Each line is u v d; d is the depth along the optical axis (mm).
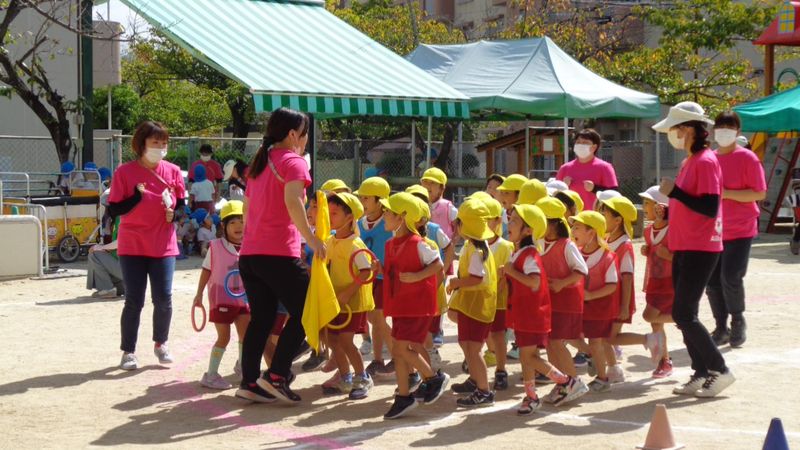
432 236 8719
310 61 19797
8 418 7160
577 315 7406
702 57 36344
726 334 9828
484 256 7188
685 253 7543
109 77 32844
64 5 21125
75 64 27859
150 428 6855
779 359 9117
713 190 7414
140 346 9914
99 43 32250
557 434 6582
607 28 36031
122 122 42250
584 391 7445
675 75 32719
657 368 8422
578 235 7875
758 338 10180
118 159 20375
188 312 11953
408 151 27922
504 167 29953
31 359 9266
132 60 45500
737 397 7645
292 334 7402
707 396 7621
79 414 7270
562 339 7375
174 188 9039
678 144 7680
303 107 18109
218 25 19984
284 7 21969
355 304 7719
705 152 7535
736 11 32844
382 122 25531
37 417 7191
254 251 7273
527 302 7105
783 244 20625
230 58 18672
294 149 7406
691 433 6555
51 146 27172
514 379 8406
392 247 7145
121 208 8719
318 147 25406
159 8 19547
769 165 23578
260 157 7297
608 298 7824
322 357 8812
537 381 8234
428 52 23188
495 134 39094
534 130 24609
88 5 21125
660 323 8312
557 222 7375
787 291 13758
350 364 8656
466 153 28688
